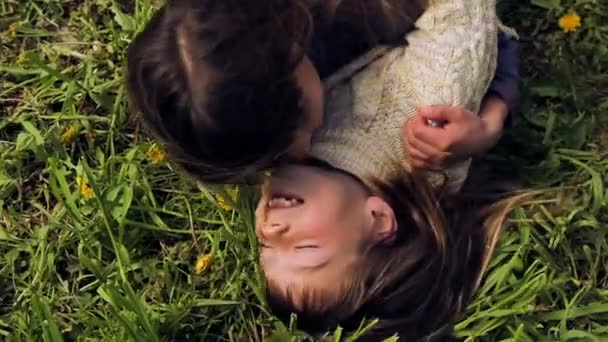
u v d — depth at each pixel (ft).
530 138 6.53
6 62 7.04
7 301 6.35
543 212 6.26
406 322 5.69
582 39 6.82
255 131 4.90
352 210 5.40
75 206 6.40
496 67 6.03
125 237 6.38
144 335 5.89
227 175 5.26
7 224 6.56
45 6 7.19
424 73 5.64
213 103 4.81
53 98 6.88
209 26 4.85
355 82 5.63
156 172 6.56
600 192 6.29
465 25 5.77
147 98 4.98
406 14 5.73
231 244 6.31
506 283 6.07
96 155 6.71
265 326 6.13
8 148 6.76
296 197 5.39
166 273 6.29
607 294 6.07
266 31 4.89
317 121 5.27
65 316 6.25
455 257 5.85
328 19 5.49
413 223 5.60
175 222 6.50
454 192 5.98
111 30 7.04
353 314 5.53
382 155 5.55
